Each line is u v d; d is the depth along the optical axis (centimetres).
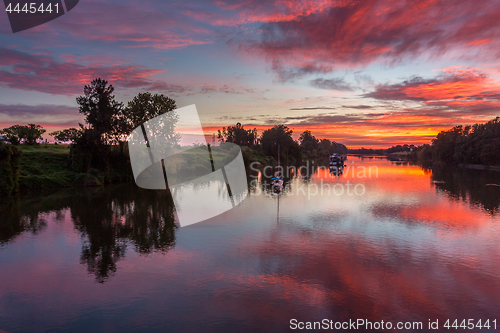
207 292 2041
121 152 8569
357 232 3550
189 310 1817
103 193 6325
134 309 1827
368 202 5575
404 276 2322
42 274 2330
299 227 3762
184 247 2966
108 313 1783
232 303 1902
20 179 6412
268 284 2167
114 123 8231
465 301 1953
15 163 6078
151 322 1694
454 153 17938
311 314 1783
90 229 3603
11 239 3206
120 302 1908
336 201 5669
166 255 2744
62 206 4966
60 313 1783
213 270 2406
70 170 7525
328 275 2330
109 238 3250
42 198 5662
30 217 4203
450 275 2348
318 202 5550
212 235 3384
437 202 5594
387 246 3034
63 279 2241
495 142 14875
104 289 2081
